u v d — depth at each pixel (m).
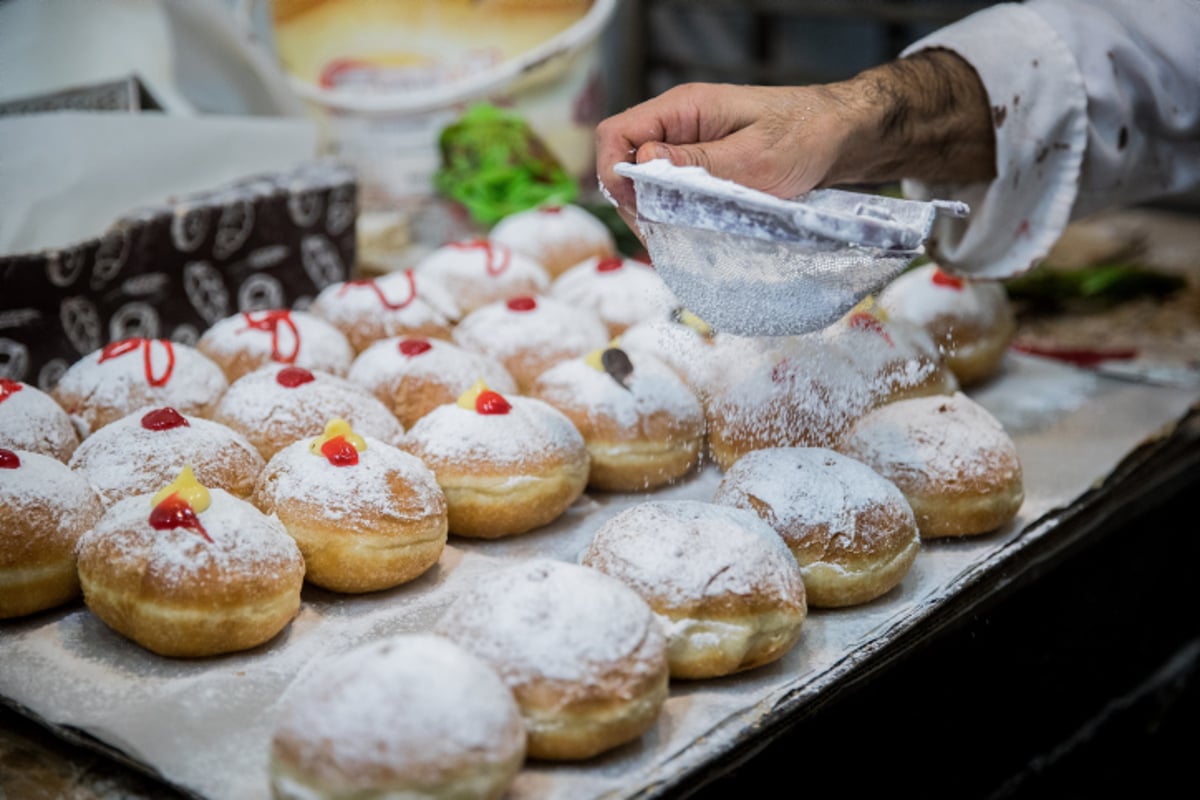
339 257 2.82
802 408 2.07
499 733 1.22
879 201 1.73
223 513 1.60
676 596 1.51
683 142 1.78
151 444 1.81
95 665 1.54
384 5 3.28
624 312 2.61
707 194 1.50
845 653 1.62
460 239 3.38
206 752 1.37
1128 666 2.44
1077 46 2.05
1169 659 2.61
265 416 2.00
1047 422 2.41
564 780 1.34
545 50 3.41
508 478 1.87
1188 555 2.61
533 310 2.47
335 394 2.06
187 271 2.49
